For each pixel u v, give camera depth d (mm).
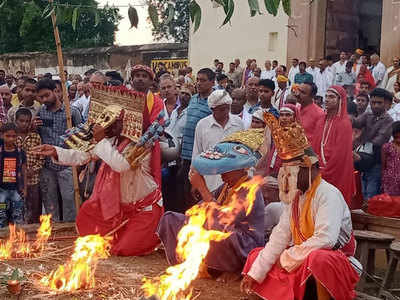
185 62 14641
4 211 5023
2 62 18000
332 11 11805
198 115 4980
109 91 4234
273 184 4312
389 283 3912
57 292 3242
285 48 12352
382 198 4434
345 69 10289
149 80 4371
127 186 4223
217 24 13820
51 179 5117
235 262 3586
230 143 3691
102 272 3680
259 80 5062
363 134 5652
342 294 2912
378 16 12156
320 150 4672
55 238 4473
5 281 3346
